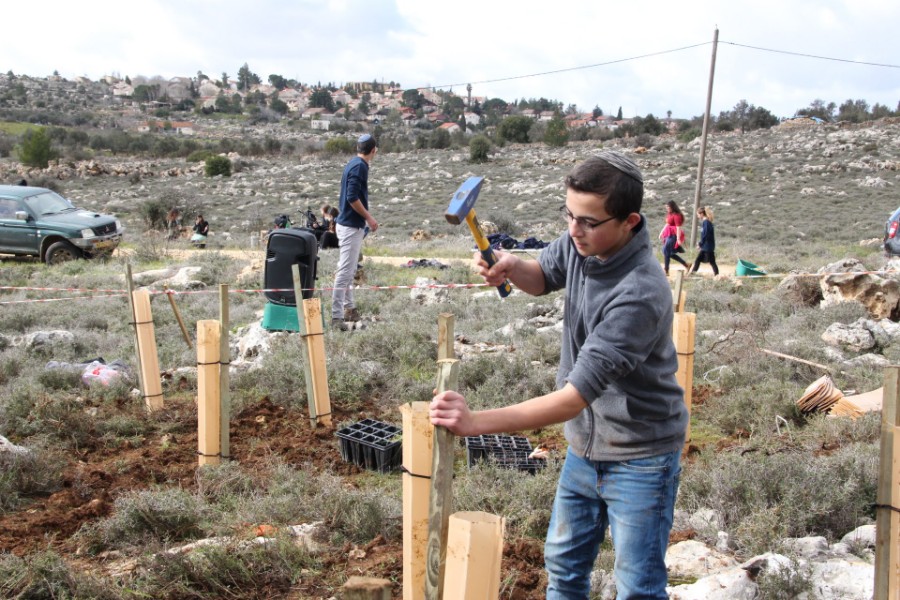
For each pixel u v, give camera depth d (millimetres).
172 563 4078
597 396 2547
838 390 7473
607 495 2789
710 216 16547
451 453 2406
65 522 4941
